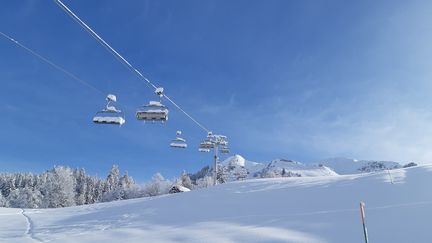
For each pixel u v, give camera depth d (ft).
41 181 409.69
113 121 49.80
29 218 83.92
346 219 50.55
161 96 54.95
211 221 58.03
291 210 59.67
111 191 423.64
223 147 129.49
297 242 43.21
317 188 72.08
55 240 54.95
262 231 48.73
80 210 92.63
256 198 71.77
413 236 41.11
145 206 80.59
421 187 60.59
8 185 415.44
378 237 42.24
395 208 52.26
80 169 447.42
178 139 83.97
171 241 48.49
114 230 58.34
